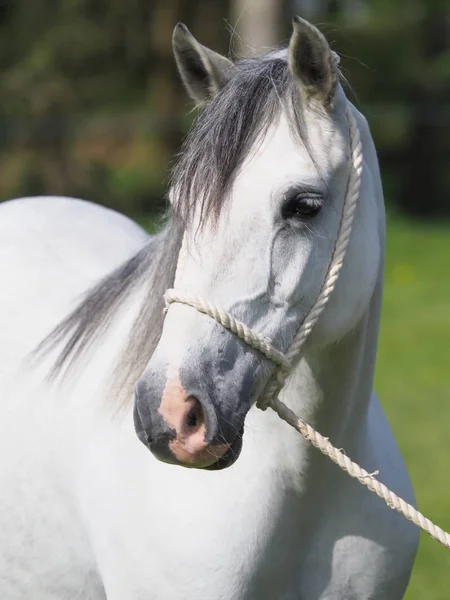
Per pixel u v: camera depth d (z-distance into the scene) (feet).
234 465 12.64
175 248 12.16
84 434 13.94
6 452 14.93
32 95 92.43
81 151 94.89
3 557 15.14
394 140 98.53
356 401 13.10
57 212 17.81
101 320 14.62
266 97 11.53
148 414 10.85
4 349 15.71
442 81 100.78
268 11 52.60
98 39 93.56
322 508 12.94
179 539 12.50
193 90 13.21
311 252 11.57
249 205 11.19
